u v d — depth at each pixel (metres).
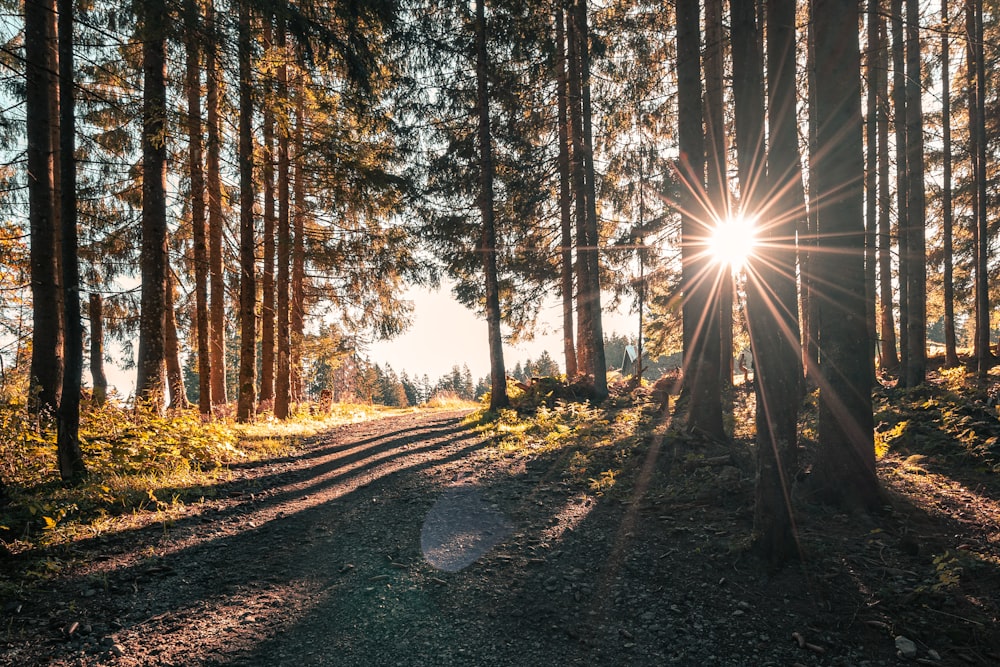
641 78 13.27
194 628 3.62
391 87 15.26
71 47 6.10
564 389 15.45
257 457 9.16
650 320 22.48
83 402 8.99
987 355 12.94
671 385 15.54
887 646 3.32
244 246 12.55
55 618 3.66
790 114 4.89
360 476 7.91
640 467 7.16
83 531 5.11
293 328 16.75
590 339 15.88
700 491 5.88
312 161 12.42
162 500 6.23
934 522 5.00
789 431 4.48
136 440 7.76
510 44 14.63
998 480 5.96
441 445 10.30
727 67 11.87
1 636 3.39
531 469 7.77
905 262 13.27
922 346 12.30
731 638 3.45
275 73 12.89
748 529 4.87
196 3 7.34
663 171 15.95
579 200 16.28
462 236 17.52
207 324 12.41
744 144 4.96
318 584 4.29
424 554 4.85
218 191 12.74
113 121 11.07
